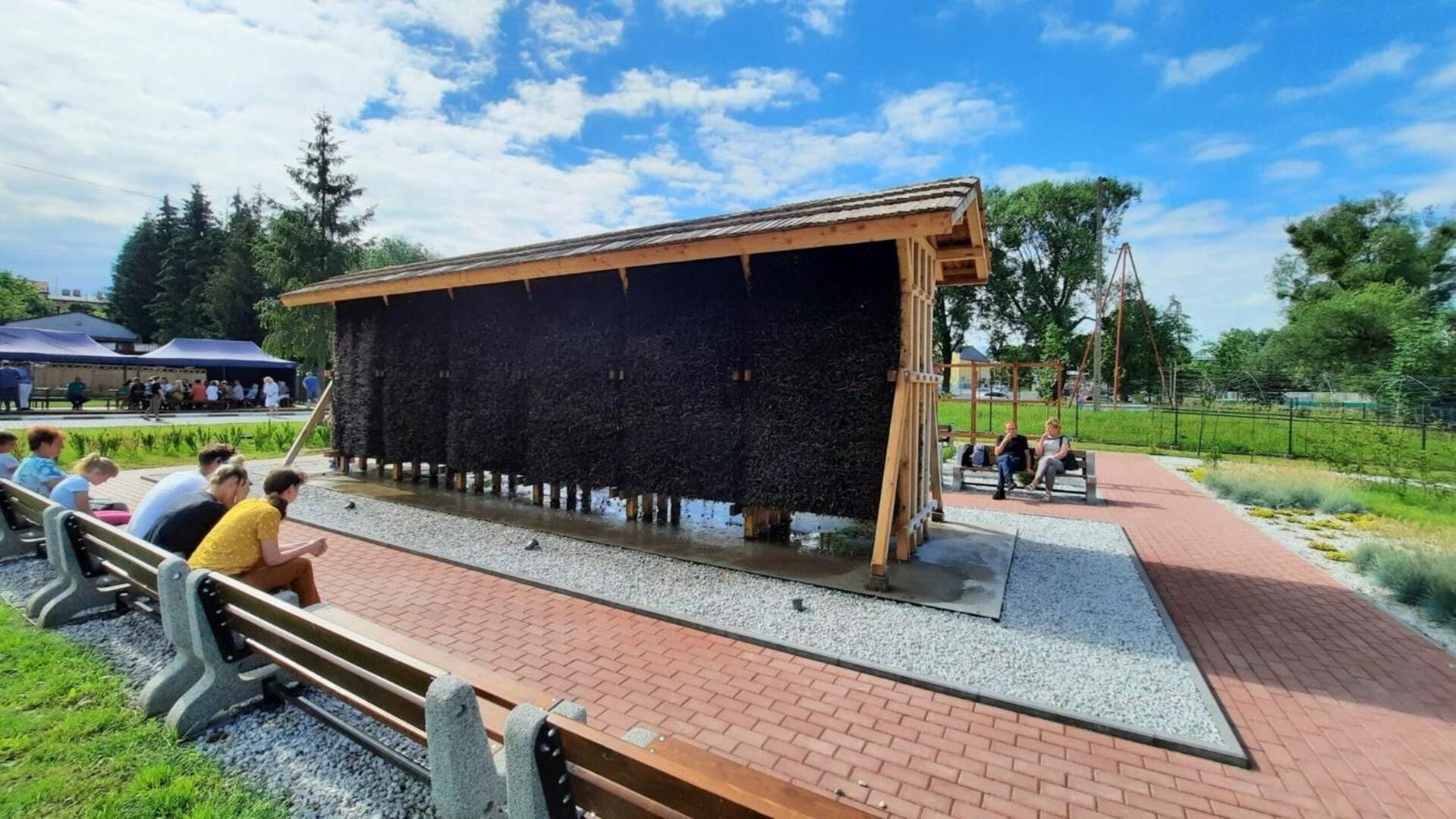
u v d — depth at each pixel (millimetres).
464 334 9984
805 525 8312
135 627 4562
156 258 57406
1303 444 18062
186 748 3105
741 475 7102
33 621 4668
